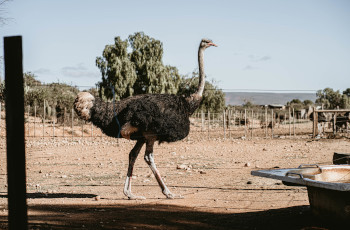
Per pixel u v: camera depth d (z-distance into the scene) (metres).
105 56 31.89
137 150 7.03
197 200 6.73
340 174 5.46
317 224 4.73
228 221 5.15
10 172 2.92
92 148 18.02
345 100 60.69
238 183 8.43
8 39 2.91
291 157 13.78
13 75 2.91
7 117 2.93
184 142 20.89
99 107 6.75
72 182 9.20
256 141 21.48
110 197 7.19
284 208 5.75
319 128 25.16
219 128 33.03
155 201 6.71
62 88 31.97
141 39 33.31
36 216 5.50
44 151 16.58
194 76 38.69
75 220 5.26
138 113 6.53
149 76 32.38
